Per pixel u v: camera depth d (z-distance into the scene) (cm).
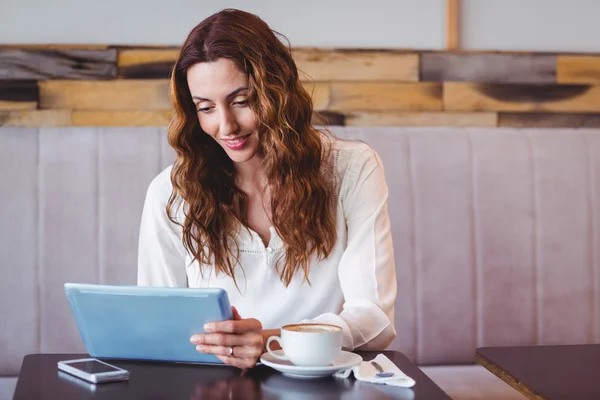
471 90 236
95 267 202
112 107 224
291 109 138
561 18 242
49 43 225
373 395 98
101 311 114
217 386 103
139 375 110
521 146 216
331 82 230
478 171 213
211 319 110
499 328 213
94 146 204
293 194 140
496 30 240
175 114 140
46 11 225
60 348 201
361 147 153
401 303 208
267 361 111
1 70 219
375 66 232
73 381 107
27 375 110
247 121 133
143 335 115
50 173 202
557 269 215
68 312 202
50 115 222
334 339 107
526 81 237
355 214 146
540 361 116
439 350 210
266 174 143
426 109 234
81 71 222
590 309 216
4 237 200
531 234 214
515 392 189
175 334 113
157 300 110
